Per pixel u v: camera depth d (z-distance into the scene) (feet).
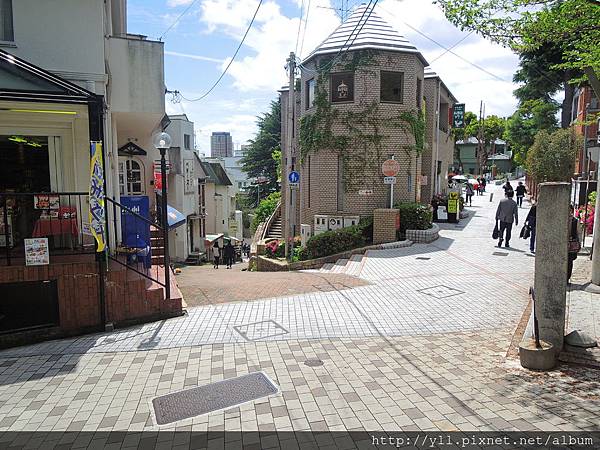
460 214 74.79
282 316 24.91
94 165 22.82
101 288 23.49
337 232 50.42
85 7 26.99
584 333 19.13
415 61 56.90
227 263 77.25
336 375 17.43
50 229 25.52
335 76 56.90
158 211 43.68
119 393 16.57
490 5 21.65
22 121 27.50
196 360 19.29
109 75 30.35
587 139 74.74
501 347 19.99
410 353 19.47
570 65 24.72
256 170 152.56
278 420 14.30
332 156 57.62
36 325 23.21
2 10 26.20
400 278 34.09
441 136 88.53
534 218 43.65
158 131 50.70
